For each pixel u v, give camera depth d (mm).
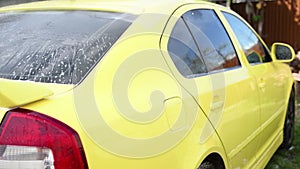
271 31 11836
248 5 11578
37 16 2635
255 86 3381
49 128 1617
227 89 2814
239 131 2967
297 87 7387
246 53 3531
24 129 1607
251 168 3328
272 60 4242
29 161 1590
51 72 2037
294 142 5059
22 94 1642
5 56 2244
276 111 4121
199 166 2332
